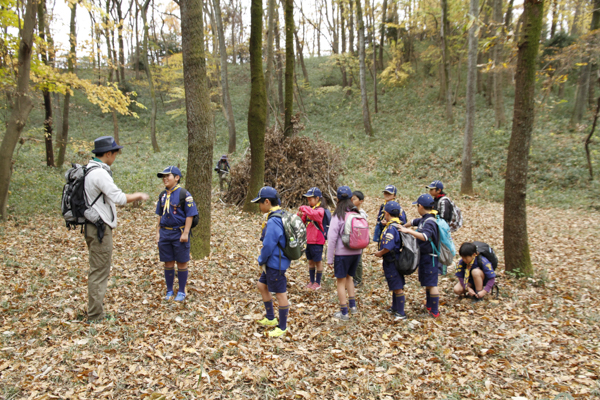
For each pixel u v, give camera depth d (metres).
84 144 14.84
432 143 19.83
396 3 25.86
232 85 36.91
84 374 3.14
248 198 10.77
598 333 4.22
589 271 6.68
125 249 6.97
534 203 13.38
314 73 36.75
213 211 11.05
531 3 5.50
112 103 10.87
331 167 12.93
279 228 4.05
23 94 8.50
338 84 33.84
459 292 5.50
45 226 8.17
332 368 3.51
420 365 3.58
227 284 5.49
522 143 5.84
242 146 22.67
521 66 5.70
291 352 3.78
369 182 16.91
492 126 20.06
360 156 20.33
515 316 4.68
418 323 4.52
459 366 3.57
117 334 3.84
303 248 4.09
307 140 13.02
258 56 9.85
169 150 23.09
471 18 6.23
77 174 3.91
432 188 5.89
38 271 5.52
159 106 33.44
